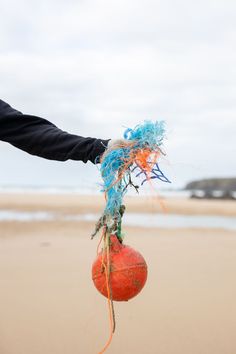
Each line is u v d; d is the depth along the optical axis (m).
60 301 4.45
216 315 4.06
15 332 3.69
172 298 4.54
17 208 19.34
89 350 3.40
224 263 6.23
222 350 3.39
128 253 2.21
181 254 6.95
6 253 6.94
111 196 2.18
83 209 19.27
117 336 3.64
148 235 9.74
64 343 3.51
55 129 2.24
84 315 4.08
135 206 20.33
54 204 22.09
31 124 2.25
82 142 2.15
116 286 2.19
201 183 61.84
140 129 2.11
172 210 19.52
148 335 3.65
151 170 2.13
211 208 21.27
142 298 4.55
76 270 5.72
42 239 8.77
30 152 2.27
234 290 4.82
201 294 4.68
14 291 4.77
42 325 3.84
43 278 5.30
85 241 8.42
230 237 9.47
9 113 2.23
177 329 3.76
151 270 5.75
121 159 2.10
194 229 11.44
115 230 2.22
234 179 59.97
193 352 3.36
